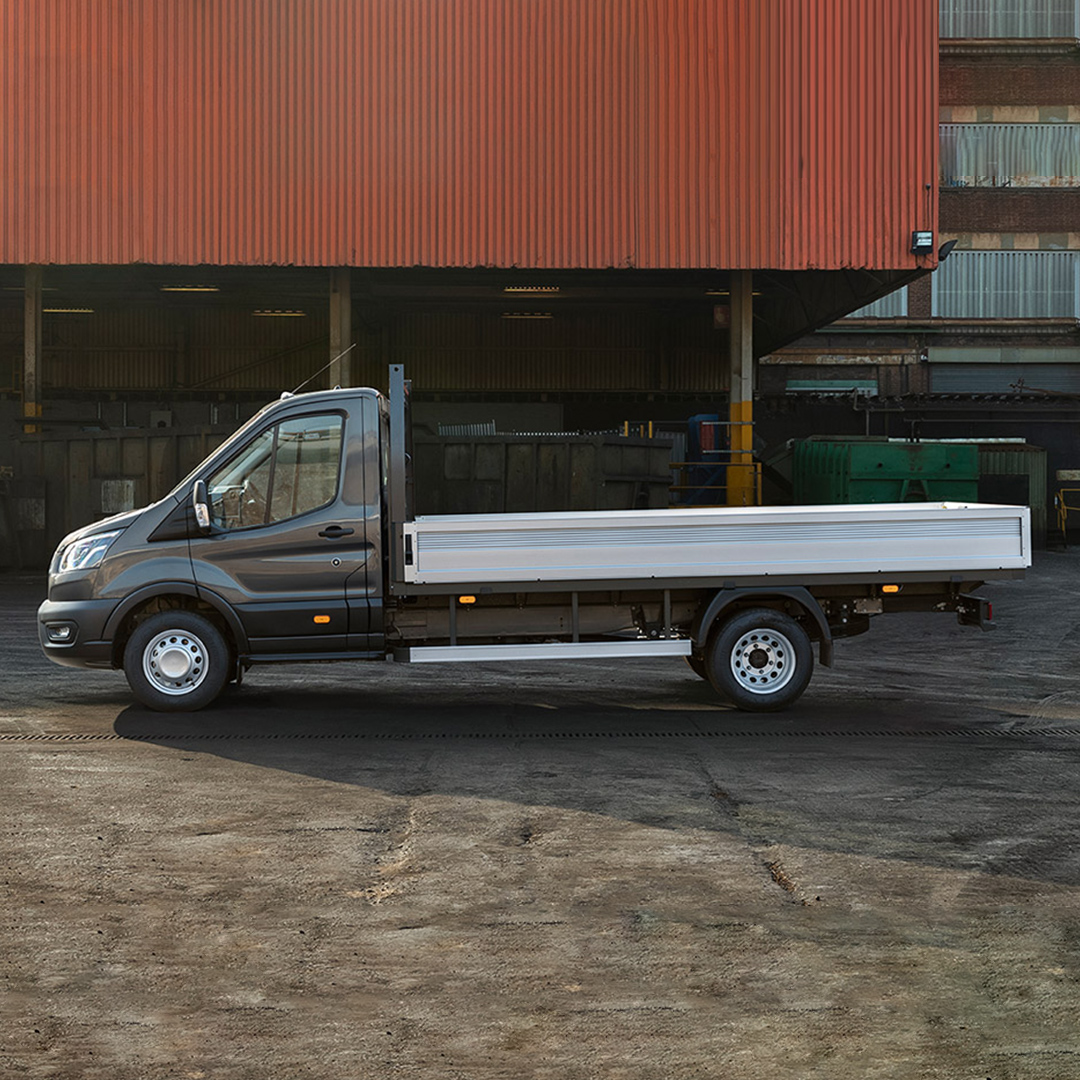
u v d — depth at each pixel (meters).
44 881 5.43
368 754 8.25
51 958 4.52
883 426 40.88
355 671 12.42
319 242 23.88
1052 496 40.59
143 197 23.78
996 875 5.58
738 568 9.72
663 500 23.70
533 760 8.06
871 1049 3.79
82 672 12.08
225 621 9.92
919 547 9.80
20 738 8.76
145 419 39.44
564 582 9.61
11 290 35.31
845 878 5.52
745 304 26.58
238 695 10.80
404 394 9.95
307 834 6.22
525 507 22.94
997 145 42.16
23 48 23.67
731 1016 4.02
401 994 4.20
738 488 26.62
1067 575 24.72
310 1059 3.71
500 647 9.79
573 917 4.98
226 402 39.72
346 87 23.88
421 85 23.89
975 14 41.88
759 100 24.11
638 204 24.05
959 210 42.09
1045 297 42.06
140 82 23.75
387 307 38.50
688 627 10.31
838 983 4.31
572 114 24.00
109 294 35.78
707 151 24.12
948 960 4.53
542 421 40.38
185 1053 3.75
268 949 4.62
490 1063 3.68
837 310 29.83
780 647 9.95
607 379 40.34
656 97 24.05
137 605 9.87
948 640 15.48
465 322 40.28
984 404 40.97
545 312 39.56
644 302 36.94
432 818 6.55
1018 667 13.13
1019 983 4.32
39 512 24.17
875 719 9.75
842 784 7.40
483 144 23.97
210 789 7.20
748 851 5.94
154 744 8.56
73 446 24.19
